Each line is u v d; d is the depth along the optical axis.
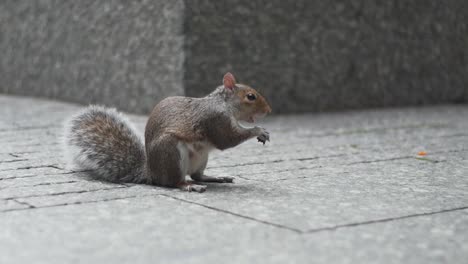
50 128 13.90
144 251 5.55
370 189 8.20
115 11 17.69
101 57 18.27
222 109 8.09
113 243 5.78
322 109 18.12
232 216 6.76
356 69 18.56
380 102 19.11
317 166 9.94
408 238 5.99
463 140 12.57
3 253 5.49
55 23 19.95
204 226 6.35
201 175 8.64
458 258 5.45
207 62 16.19
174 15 15.95
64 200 7.43
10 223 6.41
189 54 15.93
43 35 20.53
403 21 19.20
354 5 18.34
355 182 8.66
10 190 7.95
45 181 8.51
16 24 21.72
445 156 10.74
